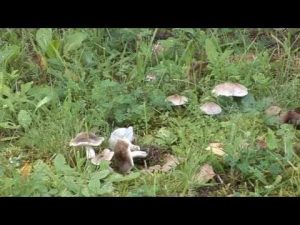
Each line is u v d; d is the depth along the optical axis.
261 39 2.14
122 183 1.64
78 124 1.79
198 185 1.63
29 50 2.08
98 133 1.81
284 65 2.04
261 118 1.84
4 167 1.68
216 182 1.66
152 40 2.05
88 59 2.03
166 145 1.77
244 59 2.04
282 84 1.98
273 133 1.72
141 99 1.91
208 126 1.82
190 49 2.07
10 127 1.80
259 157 1.69
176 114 1.88
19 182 1.60
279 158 1.68
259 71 1.99
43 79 1.99
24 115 1.81
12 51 2.00
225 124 1.80
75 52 2.04
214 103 1.86
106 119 1.85
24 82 1.99
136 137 1.80
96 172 1.63
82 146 1.73
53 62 2.00
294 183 1.63
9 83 1.96
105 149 1.71
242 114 1.84
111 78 1.99
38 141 1.77
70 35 2.05
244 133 1.74
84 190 1.59
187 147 1.72
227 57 2.02
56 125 1.80
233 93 1.89
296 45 2.12
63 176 1.64
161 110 1.89
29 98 1.91
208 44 2.01
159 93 1.91
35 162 1.71
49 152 1.75
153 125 1.85
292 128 1.78
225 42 2.12
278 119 1.82
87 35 2.09
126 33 2.11
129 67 2.03
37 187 1.59
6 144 1.79
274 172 1.65
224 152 1.70
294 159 1.69
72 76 1.96
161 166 1.70
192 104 1.88
